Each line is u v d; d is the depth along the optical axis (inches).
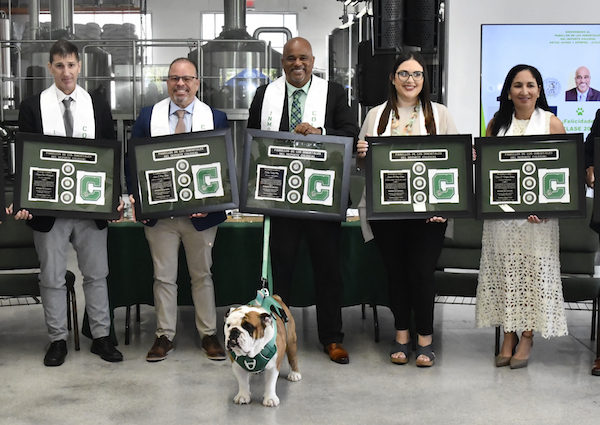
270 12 441.1
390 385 125.6
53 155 133.0
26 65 327.9
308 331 166.2
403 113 137.0
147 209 135.6
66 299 150.3
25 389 123.3
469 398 118.6
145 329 168.2
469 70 261.0
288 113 139.6
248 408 113.8
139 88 325.4
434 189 132.6
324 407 114.2
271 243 139.2
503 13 258.5
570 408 113.9
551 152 131.1
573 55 259.6
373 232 137.2
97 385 125.4
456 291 150.7
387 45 208.2
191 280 144.6
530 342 137.4
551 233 132.6
